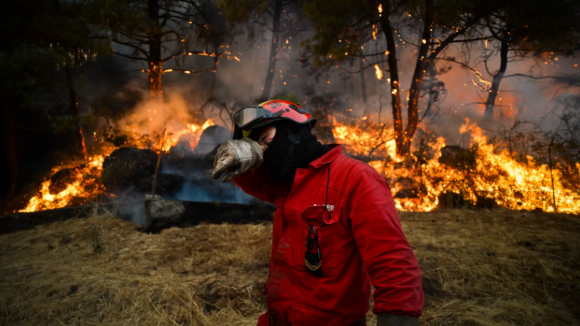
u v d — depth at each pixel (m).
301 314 1.41
